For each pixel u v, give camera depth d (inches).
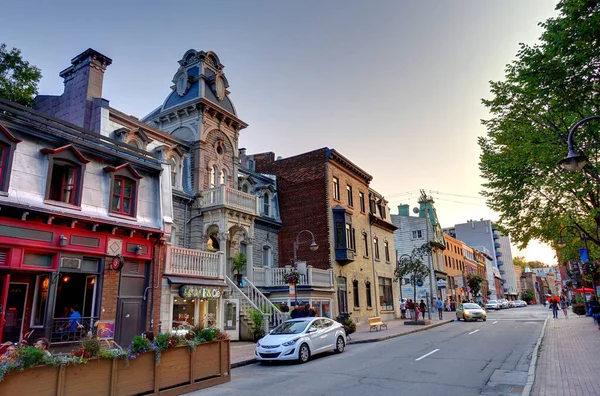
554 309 1380.4
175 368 380.5
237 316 789.2
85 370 303.6
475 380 405.4
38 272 480.1
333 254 1136.8
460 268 2807.6
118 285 557.3
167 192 653.9
